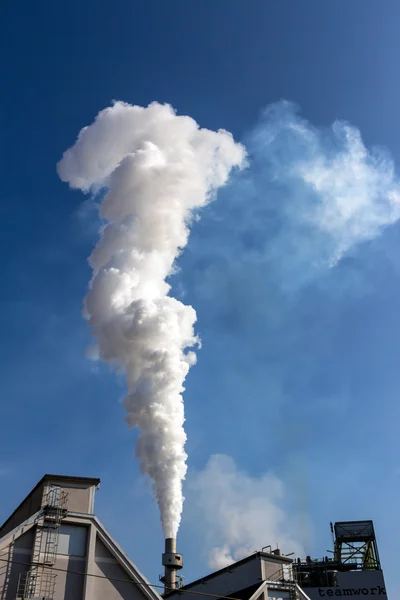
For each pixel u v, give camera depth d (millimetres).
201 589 47812
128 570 36125
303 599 43250
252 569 44062
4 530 44156
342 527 74750
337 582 66875
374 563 71375
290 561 45312
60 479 38031
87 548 36000
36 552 34625
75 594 34469
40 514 36000
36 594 33469
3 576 33312
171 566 51594
